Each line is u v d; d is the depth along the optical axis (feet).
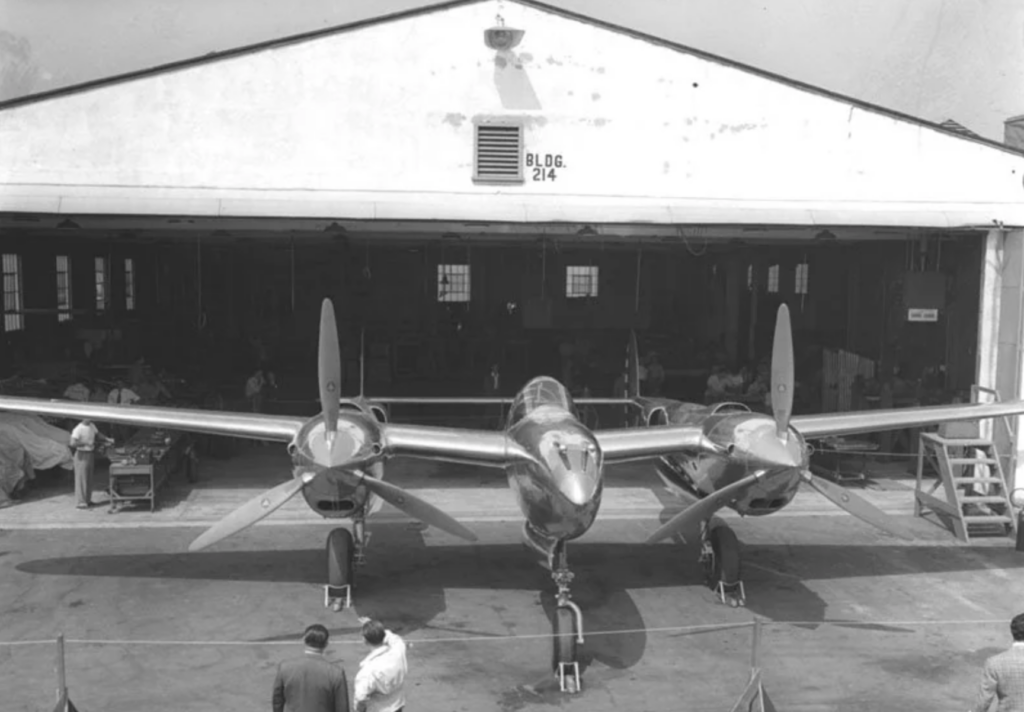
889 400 68.13
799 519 54.65
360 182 54.49
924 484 62.69
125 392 63.00
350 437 35.81
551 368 101.40
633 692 32.27
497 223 53.47
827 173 57.06
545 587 42.57
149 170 53.06
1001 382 58.34
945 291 62.90
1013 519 51.98
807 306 90.17
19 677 32.55
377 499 44.04
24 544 47.44
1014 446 56.59
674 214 54.75
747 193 56.75
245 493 57.72
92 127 52.54
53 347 84.02
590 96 55.52
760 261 97.25
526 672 33.76
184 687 32.07
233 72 53.21
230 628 37.14
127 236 72.95
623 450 39.29
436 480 62.23
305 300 104.58
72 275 88.79
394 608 39.68
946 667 34.55
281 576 43.32
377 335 102.17
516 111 55.16
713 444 39.22
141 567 44.21
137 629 36.91
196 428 41.93
